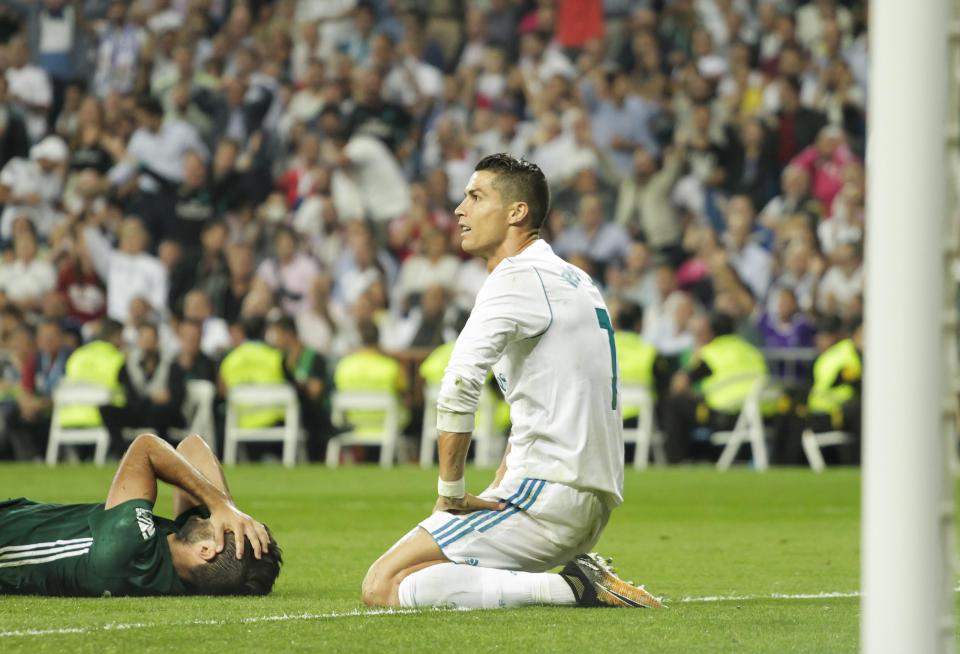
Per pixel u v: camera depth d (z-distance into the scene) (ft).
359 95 152.66
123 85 162.40
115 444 122.11
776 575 48.24
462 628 31.68
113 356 123.03
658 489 95.35
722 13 162.40
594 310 35.81
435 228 138.92
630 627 32.17
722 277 128.88
